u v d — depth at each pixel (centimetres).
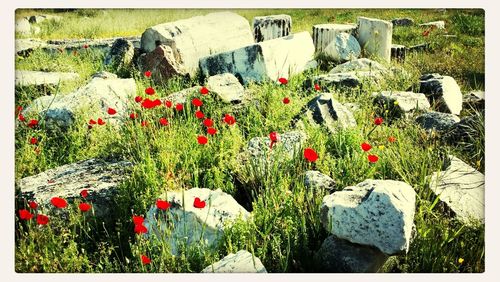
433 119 481
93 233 346
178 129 434
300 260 319
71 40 843
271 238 329
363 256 304
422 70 688
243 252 303
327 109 464
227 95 497
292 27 929
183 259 308
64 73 630
